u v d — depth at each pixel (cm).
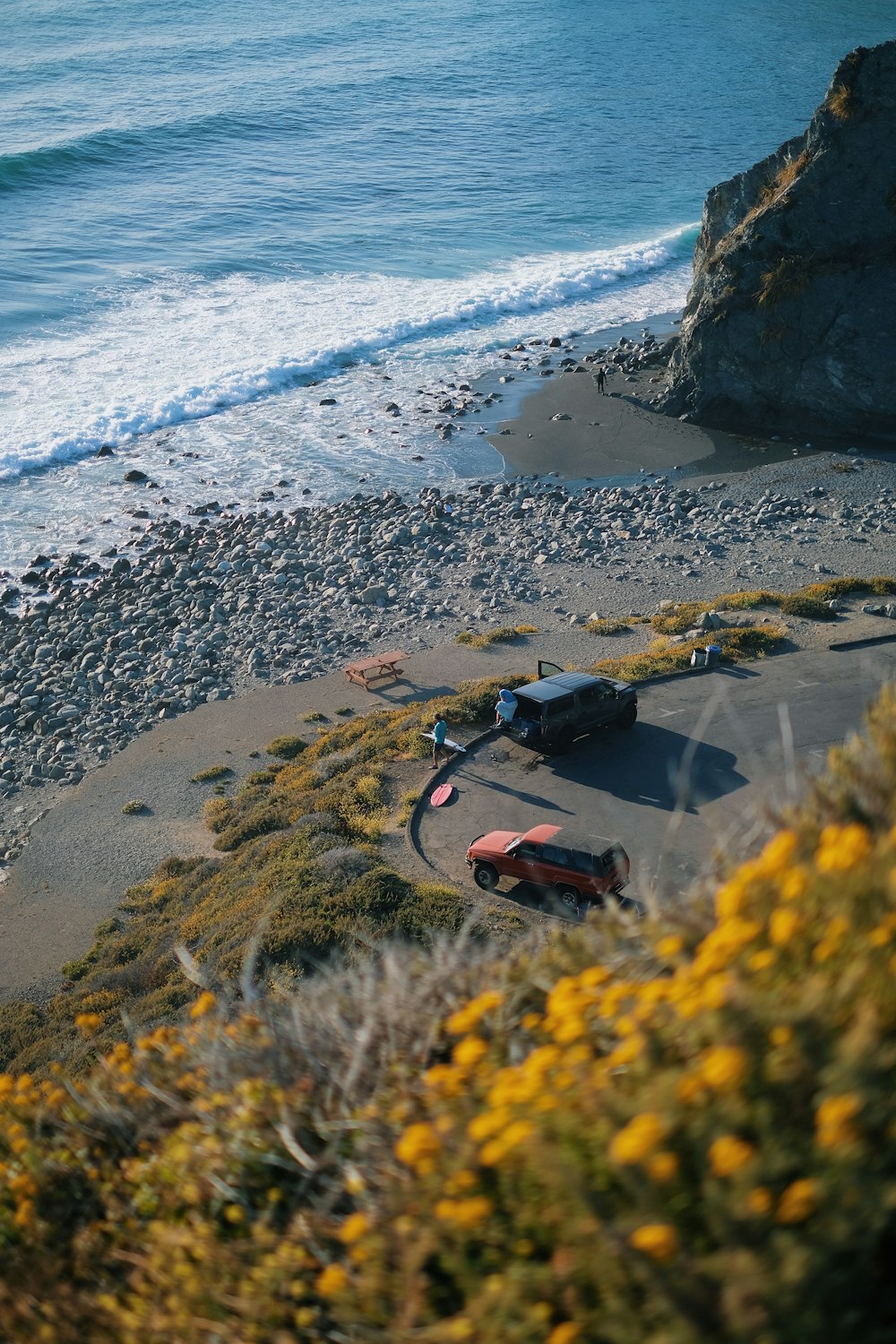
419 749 2288
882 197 4888
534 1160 270
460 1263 283
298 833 1992
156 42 13912
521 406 5603
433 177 10075
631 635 3216
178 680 3284
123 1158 450
